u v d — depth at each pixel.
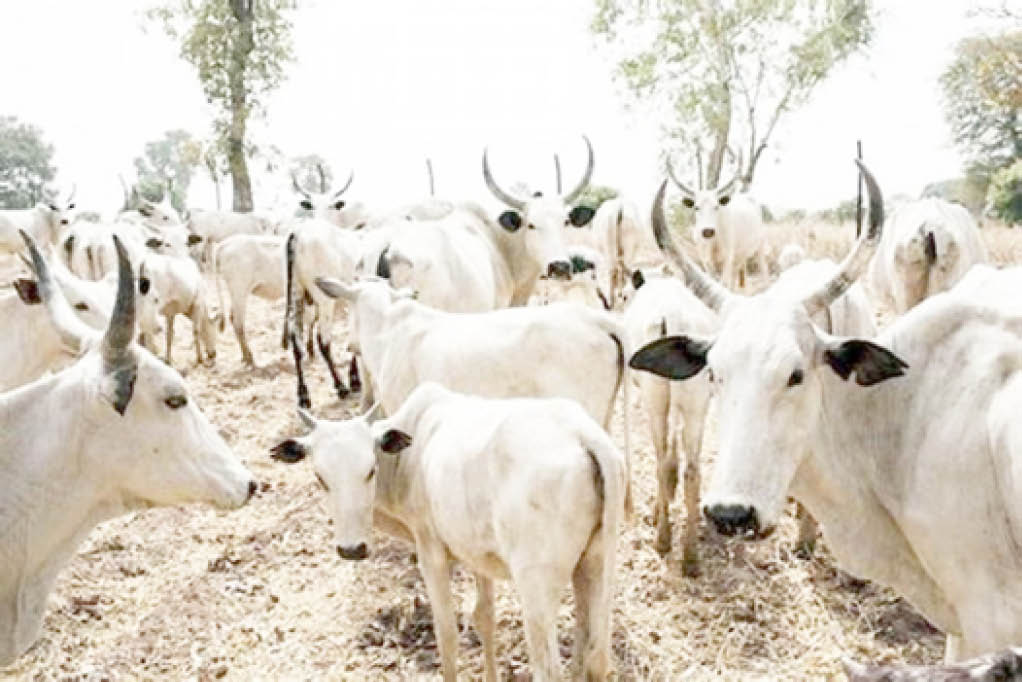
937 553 4.03
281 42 26.55
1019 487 3.71
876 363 3.93
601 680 4.53
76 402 4.15
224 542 7.43
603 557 4.48
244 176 26.73
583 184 10.16
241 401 11.23
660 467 6.68
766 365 3.89
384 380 7.07
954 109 37.53
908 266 8.98
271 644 5.88
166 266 12.76
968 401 3.96
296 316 10.97
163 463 4.28
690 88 24.52
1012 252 19.16
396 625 6.05
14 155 52.19
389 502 5.38
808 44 24.09
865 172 4.14
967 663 2.32
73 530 4.33
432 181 15.59
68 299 7.93
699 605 6.08
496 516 4.54
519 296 10.41
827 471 4.18
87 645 5.89
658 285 7.49
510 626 5.92
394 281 8.56
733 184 16.97
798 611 5.98
